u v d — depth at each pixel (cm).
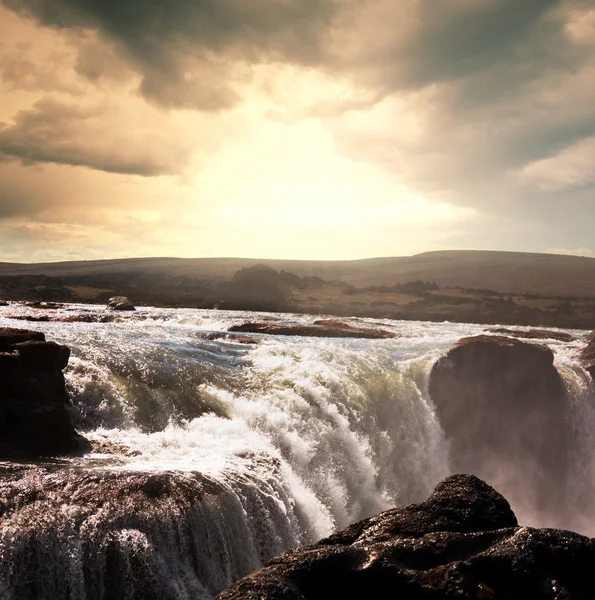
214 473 1434
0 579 1058
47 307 4769
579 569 682
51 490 1227
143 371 1988
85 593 1125
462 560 679
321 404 2155
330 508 1941
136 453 1553
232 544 1325
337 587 657
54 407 1533
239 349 2689
